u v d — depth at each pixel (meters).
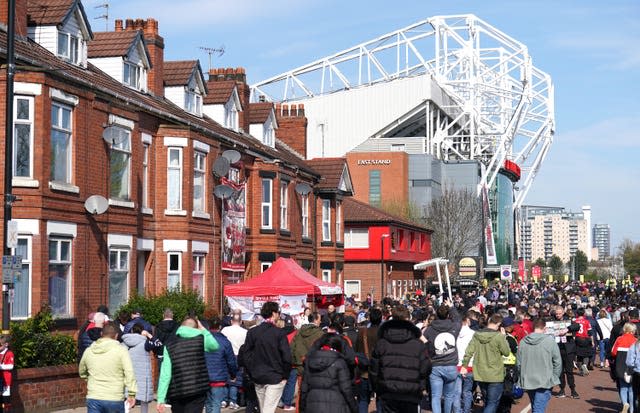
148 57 31.59
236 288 26.03
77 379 18.77
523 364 15.92
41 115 21.53
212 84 38.91
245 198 35.34
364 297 67.31
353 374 12.18
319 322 20.39
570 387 22.95
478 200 104.00
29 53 22.89
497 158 141.75
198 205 30.67
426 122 132.88
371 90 127.31
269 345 14.20
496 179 146.00
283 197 39.66
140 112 27.42
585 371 29.08
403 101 125.81
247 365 14.32
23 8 25.03
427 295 51.12
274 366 14.19
